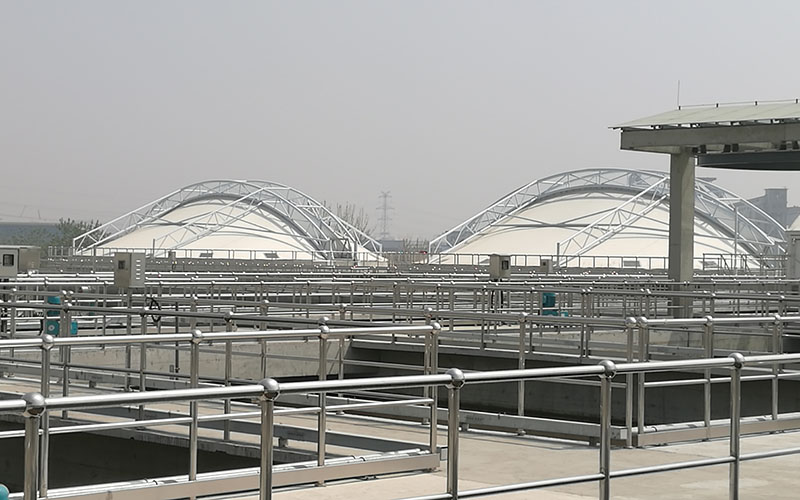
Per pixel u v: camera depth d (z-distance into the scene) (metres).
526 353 23.33
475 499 10.99
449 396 8.62
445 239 115.00
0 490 7.32
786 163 39.25
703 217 111.88
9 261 27.38
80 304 29.67
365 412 16.48
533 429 15.17
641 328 16.27
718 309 38.78
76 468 14.94
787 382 23.52
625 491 11.56
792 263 46.16
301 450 13.14
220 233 114.38
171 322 28.12
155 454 14.30
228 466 13.63
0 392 16.14
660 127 36.72
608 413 9.27
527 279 42.03
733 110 37.50
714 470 12.77
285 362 23.89
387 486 11.51
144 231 114.88
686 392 22.64
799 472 12.70
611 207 113.69
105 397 7.38
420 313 21.38
